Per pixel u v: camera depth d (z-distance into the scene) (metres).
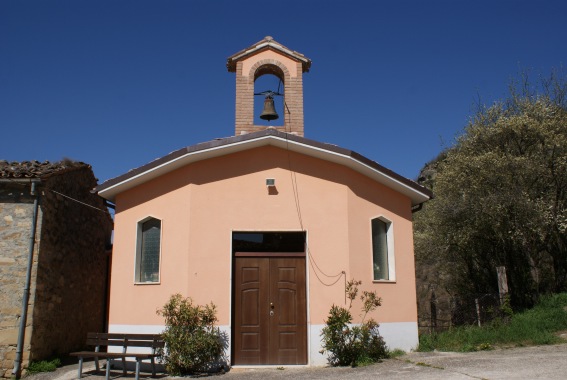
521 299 17.03
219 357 10.69
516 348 11.46
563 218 16.45
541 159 17.08
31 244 11.89
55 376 10.94
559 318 13.38
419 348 11.98
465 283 19.08
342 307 11.08
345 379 8.95
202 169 11.48
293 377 9.47
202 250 11.09
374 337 11.12
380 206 12.35
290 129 12.88
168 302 10.82
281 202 11.51
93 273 16.09
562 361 9.29
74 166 13.74
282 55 13.31
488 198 16.31
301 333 11.18
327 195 11.62
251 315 11.20
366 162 11.63
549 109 18.19
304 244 11.59
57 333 13.12
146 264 11.83
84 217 15.27
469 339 12.35
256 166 11.65
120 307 11.67
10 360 11.34
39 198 12.25
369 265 11.74
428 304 20.53
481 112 20.06
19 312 11.60
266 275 11.40
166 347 10.56
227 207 11.39
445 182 18.30
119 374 10.80
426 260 20.30
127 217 12.12
